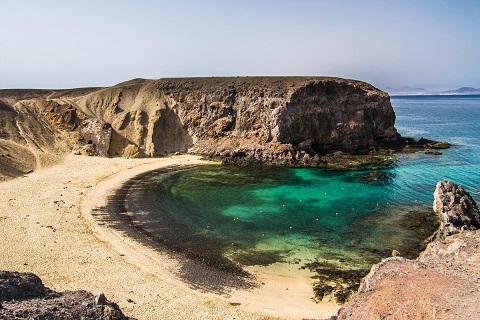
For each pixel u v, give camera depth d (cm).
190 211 4872
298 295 3059
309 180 6306
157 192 5628
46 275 3109
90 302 1995
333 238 4078
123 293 2942
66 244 3744
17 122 7644
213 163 7481
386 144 8894
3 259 3331
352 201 5238
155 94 8962
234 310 2825
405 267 2403
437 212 4581
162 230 4259
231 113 8356
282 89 8300
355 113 8538
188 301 2911
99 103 8981
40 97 9581
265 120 7981
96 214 4650
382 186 5891
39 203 4878
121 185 5906
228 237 4106
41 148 7275
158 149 8219
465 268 2300
